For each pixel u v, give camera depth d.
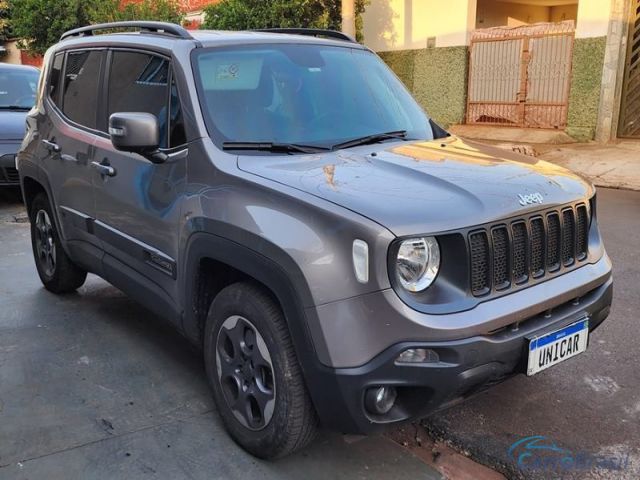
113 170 3.89
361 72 4.12
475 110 14.27
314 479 2.94
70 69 4.75
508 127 13.64
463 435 3.27
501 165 3.23
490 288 2.68
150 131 3.23
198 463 3.04
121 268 4.04
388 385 2.51
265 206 2.80
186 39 3.71
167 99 3.57
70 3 17.42
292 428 2.80
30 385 3.79
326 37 4.46
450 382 2.53
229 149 3.24
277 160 3.16
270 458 3.01
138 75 3.88
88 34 4.84
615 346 4.19
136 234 3.75
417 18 14.79
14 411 3.51
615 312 4.71
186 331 3.47
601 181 9.69
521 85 13.27
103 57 4.30
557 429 3.31
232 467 3.02
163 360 4.12
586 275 3.10
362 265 2.48
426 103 15.06
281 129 3.45
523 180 3.02
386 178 2.90
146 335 4.51
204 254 3.10
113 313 4.92
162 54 3.70
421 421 3.41
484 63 13.85
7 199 9.52
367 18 15.79
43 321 4.76
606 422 3.37
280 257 2.66
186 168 3.29
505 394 3.66
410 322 2.47
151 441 3.23
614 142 12.12
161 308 3.66
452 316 2.54
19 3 18.59
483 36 13.73
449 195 2.72
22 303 5.14
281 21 12.70
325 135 3.53
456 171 3.03
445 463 3.08
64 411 3.51
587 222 3.21
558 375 3.85
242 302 2.94
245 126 3.39
